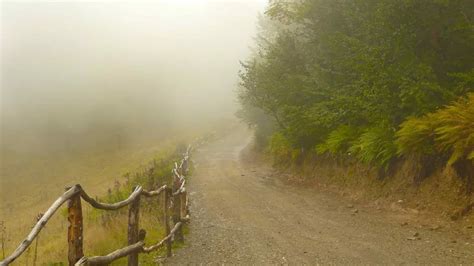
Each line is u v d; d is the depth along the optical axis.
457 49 11.49
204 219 11.45
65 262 7.38
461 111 9.09
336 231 9.31
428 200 10.09
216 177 21.03
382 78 11.27
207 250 8.26
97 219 11.48
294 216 11.16
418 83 10.52
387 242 8.17
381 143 11.76
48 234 15.25
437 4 10.94
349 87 13.79
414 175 10.96
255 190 16.08
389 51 11.39
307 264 7.11
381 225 9.52
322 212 11.42
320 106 15.27
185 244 8.80
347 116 14.03
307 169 17.64
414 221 9.52
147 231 9.19
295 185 16.50
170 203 11.42
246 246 8.43
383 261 7.05
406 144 10.60
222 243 8.77
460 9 10.97
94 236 8.83
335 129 15.76
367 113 12.35
